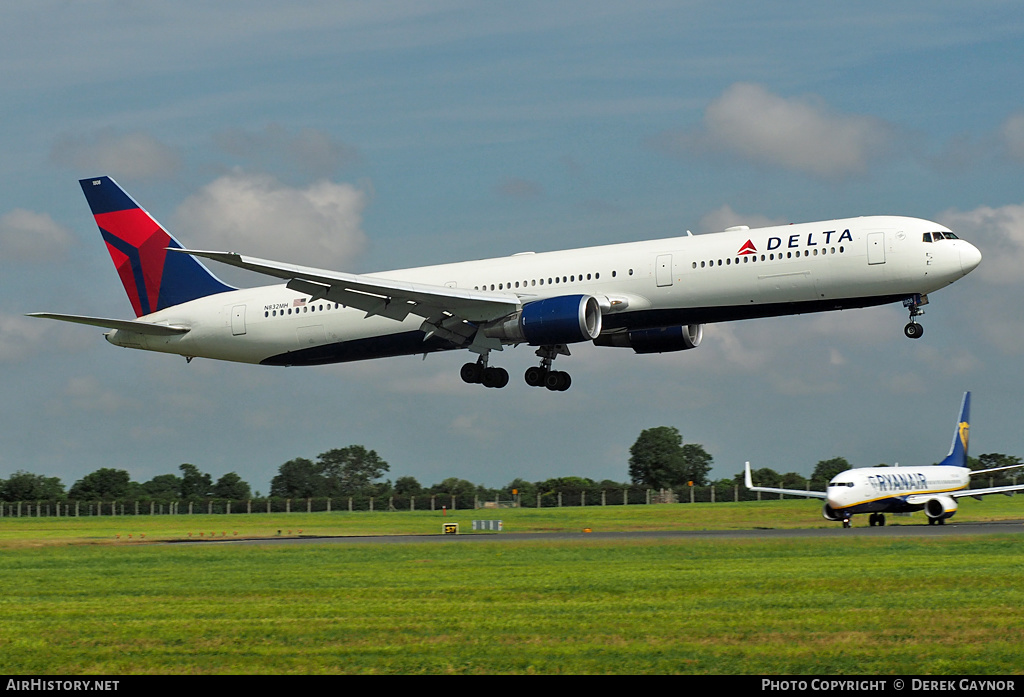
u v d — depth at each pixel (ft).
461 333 479.00
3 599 270.05
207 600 259.19
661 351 497.05
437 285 490.90
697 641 199.52
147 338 557.33
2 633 218.59
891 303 415.64
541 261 473.26
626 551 367.66
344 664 187.83
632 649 194.29
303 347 523.29
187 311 551.18
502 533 524.52
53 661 194.59
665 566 313.73
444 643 201.46
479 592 262.47
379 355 514.27
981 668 179.22
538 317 442.09
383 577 298.76
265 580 297.94
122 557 388.37
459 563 336.70
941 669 178.81
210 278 556.92
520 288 470.80
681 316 441.27
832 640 198.90
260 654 195.62
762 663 183.42
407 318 498.28
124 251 568.41
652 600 244.83
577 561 336.08
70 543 492.54
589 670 180.75
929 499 501.56
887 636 201.67
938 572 282.77
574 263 461.78
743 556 340.18
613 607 236.02
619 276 448.24
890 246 402.11
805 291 415.23
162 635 213.05
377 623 221.25
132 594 273.75
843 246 408.26
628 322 452.35
